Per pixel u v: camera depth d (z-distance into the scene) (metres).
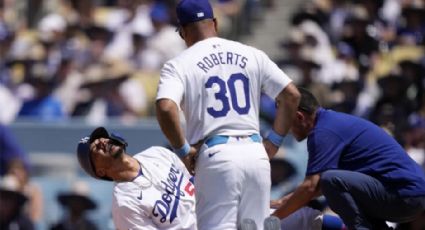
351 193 24.08
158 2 57.09
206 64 23.14
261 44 57.62
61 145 47.38
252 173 23.05
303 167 41.41
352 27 50.31
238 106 23.16
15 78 53.97
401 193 24.31
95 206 43.69
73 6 59.34
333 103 45.62
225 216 23.05
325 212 28.42
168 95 22.69
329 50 51.25
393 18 52.28
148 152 24.08
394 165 24.42
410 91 46.12
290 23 57.28
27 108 50.38
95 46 54.56
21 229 43.91
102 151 23.45
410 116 43.88
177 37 54.62
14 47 56.84
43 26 57.91
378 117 42.03
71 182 45.25
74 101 50.66
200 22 23.45
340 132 24.55
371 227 24.33
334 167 24.39
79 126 47.16
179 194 23.78
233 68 23.25
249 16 59.59
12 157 45.97
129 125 45.94
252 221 22.77
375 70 49.50
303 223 25.62
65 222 43.69
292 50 50.91
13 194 43.88
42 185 45.34
